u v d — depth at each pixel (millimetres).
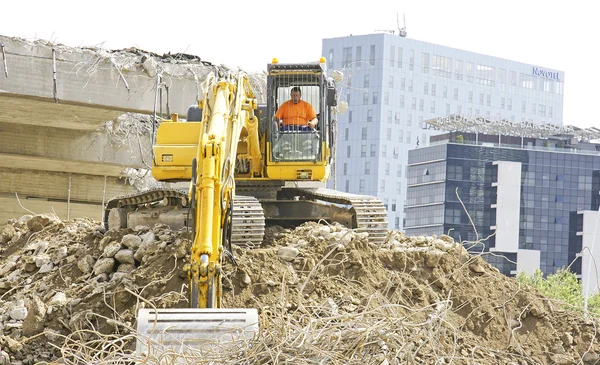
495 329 16531
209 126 14453
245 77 16938
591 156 154875
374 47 192000
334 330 11047
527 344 16500
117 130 30094
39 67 25078
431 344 11820
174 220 18672
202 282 12414
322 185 20891
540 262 152750
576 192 154500
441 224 150750
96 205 32594
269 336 10875
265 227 20000
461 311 16672
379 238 18812
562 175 153875
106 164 30109
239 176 19391
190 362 10734
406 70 194125
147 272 16094
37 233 20938
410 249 17672
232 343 11086
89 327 15383
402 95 193500
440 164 151750
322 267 16391
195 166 13289
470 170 151250
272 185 19781
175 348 11734
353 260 16641
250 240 17234
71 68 25438
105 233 18688
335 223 18500
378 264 16984
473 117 167375
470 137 156750
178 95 26984
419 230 155750
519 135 159750
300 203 20094
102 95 25906
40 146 29297
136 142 30344
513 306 17141
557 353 16422
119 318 14945
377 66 191750
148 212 19078
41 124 28844
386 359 10844
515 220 150375
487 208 151000
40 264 18312
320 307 12383
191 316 11945
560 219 154000
